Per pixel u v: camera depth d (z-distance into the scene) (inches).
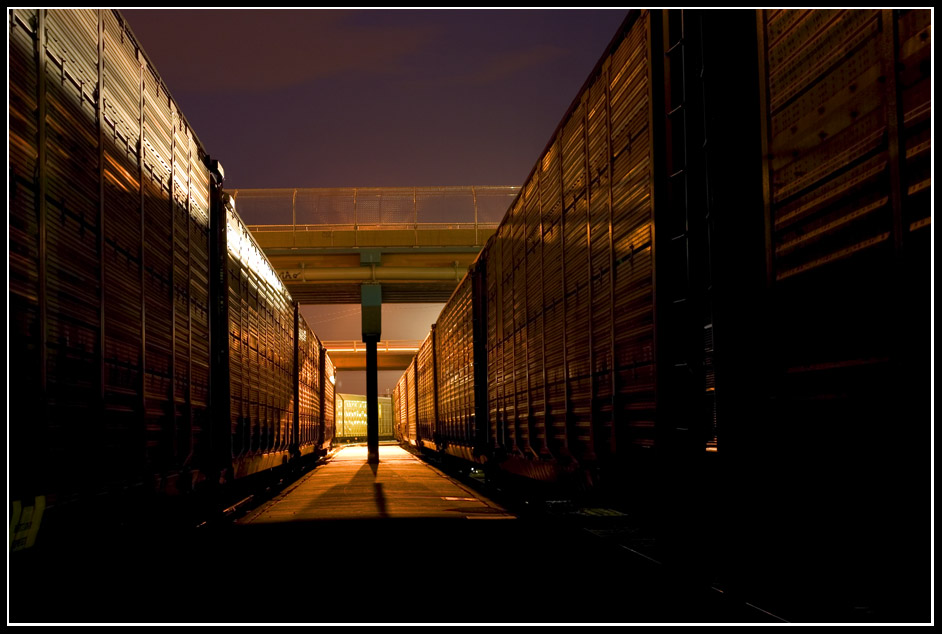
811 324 152.5
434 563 287.6
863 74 135.6
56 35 200.2
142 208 276.7
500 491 556.1
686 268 213.5
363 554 310.7
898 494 126.1
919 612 121.1
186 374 334.3
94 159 227.6
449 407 878.4
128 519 250.7
